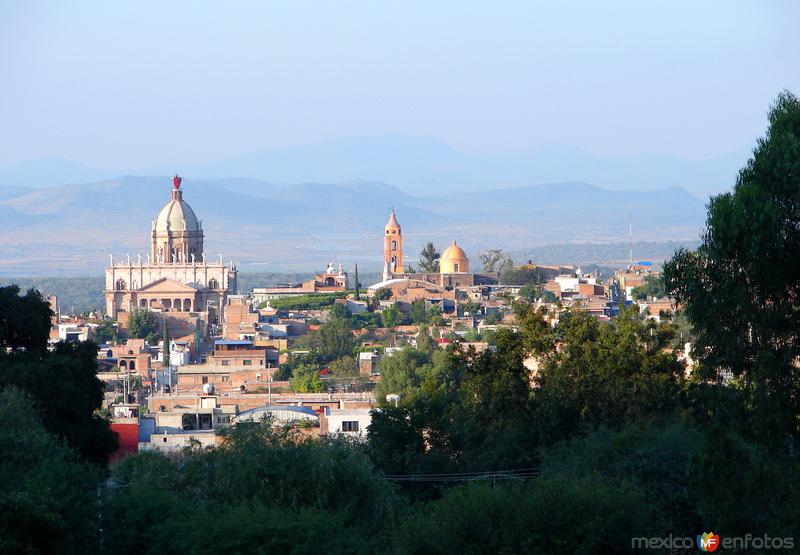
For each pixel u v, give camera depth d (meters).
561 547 128.38
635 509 132.38
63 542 131.88
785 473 123.81
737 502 122.75
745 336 128.50
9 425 148.75
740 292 125.69
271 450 150.25
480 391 193.88
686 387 188.50
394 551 135.38
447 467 183.75
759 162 128.75
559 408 183.50
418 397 198.12
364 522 148.62
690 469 126.69
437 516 134.00
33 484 133.50
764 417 124.94
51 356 195.25
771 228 122.50
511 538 129.00
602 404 184.38
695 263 129.75
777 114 132.00
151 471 153.00
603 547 129.62
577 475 144.00
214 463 153.25
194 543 132.62
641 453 148.62
